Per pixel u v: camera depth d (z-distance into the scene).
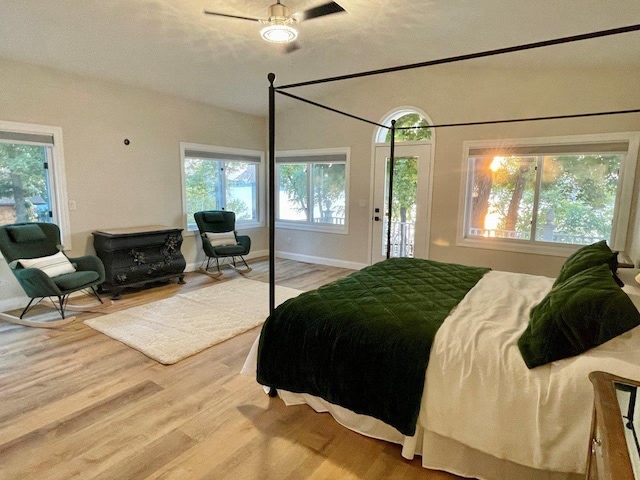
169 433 2.01
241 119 6.09
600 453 0.90
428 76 4.86
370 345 1.84
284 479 1.72
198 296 4.36
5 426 2.05
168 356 2.86
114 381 2.53
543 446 1.48
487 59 4.11
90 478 1.70
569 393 1.46
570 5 2.60
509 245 4.60
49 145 4.00
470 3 2.80
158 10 3.06
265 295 4.43
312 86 5.28
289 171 6.41
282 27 2.55
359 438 1.99
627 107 3.81
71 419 2.12
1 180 3.80
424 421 1.72
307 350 2.04
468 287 2.56
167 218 5.22
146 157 4.89
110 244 4.20
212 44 3.75
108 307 3.95
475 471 1.71
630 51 3.31
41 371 2.65
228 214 5.64
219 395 2.38
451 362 1.68
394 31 3.50
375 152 5.41
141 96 4.77
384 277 2.76
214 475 1.73
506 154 4.48
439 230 5.04
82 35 3.36
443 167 4.91
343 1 2.97
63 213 4.16
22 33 3.23
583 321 1.56
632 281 2.44
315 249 6.27
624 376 1.41
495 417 1.57
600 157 4.05
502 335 1.77
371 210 5.56
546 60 3.85
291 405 2.26
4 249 3.49
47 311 3.80
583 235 4.24
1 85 3.62
